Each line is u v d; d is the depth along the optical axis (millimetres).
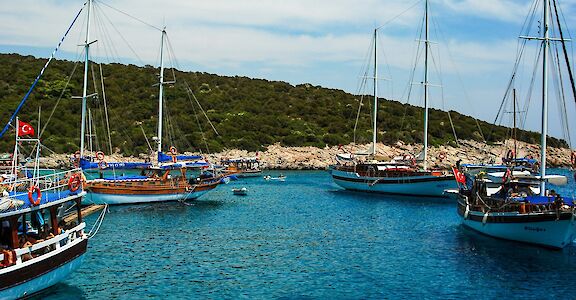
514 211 33281
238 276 27875
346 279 27469
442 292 25297
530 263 30078
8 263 20672
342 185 68688
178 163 53938
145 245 34438
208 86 136375
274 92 144250
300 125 122250
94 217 43938
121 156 92938
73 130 95875
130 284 26141
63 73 118312
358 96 152375
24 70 115938
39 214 24703
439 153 111938
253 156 103562
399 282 26891
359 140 117375
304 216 47219
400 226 42375
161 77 56625
